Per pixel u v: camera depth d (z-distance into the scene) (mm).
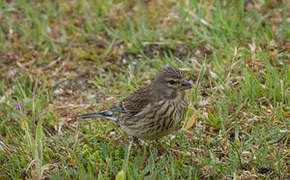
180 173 9000
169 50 13250
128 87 12234
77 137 10070
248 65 12000
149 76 12602
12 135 10922
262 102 10938
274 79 11047
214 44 13094
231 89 11305
